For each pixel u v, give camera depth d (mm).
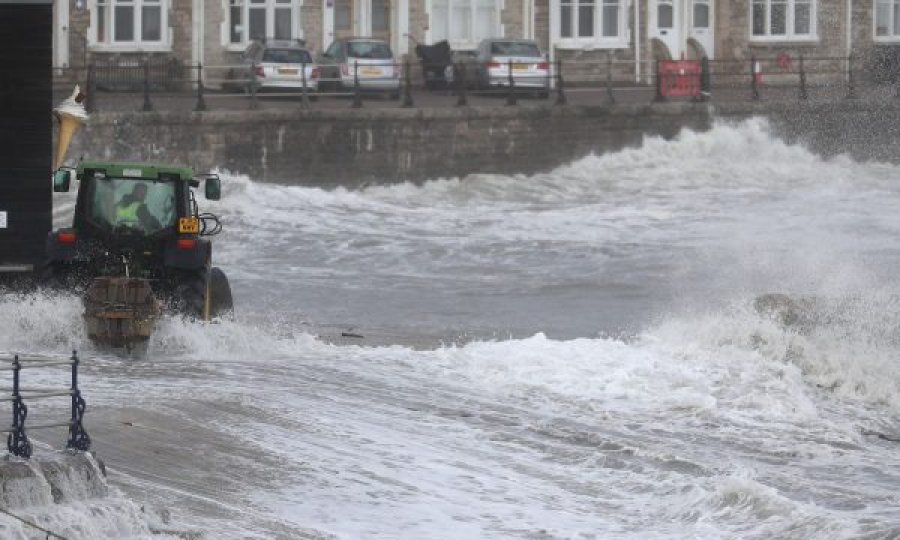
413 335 82812
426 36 178625
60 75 158750
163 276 70062
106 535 36562
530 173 156750
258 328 75375
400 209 140500
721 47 194375
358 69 161375
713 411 61500
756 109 168500
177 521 40094
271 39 168000
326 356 68125
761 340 72188
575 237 125812
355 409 56906
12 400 37844
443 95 169250
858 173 168125
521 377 64938
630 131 162250
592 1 186750
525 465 50750
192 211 74188
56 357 62531
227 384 58906
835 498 47156
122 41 164000
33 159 79500
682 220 135875
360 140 148625
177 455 47281
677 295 99688
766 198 150750
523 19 182500
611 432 56531
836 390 68688
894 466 53594
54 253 69438
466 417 57219
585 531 43406
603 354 67625
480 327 87438
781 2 195125
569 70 186000
